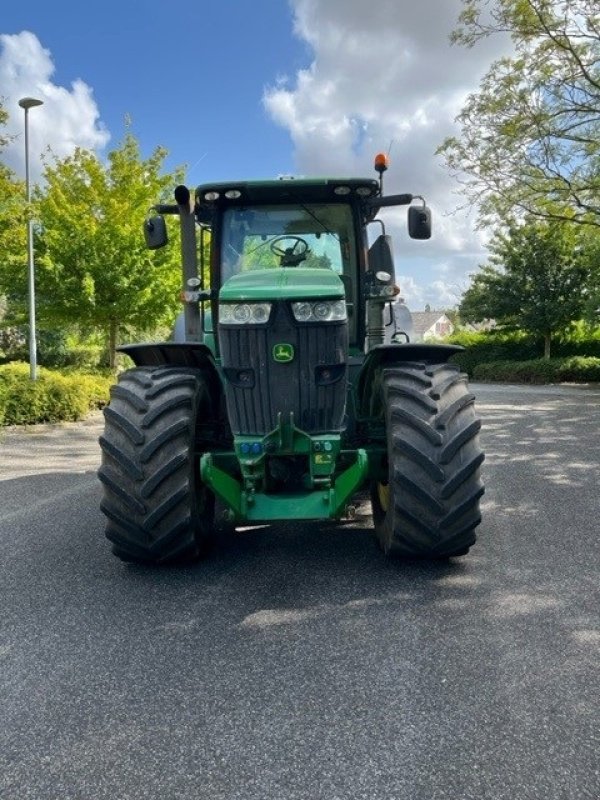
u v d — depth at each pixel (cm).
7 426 1140
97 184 1773
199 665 267
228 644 285
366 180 433
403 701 238
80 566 390
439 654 271
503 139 1409
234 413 363
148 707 238
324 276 376
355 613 312
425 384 361
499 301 2839
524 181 1459
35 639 294
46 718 233
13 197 1195
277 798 191
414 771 201
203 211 466
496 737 216
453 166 1472
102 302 1773
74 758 211
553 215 1525
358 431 413
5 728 228
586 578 352
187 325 461
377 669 260
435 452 345
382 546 388
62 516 518
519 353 3117
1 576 376
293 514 351
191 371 389
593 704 233
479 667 260
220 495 349
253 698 242
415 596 331
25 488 632
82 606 329
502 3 1287
